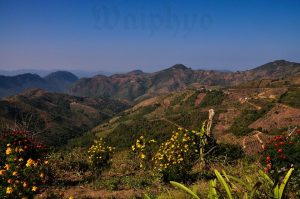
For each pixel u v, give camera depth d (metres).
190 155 10.60
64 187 9.29
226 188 3.68
